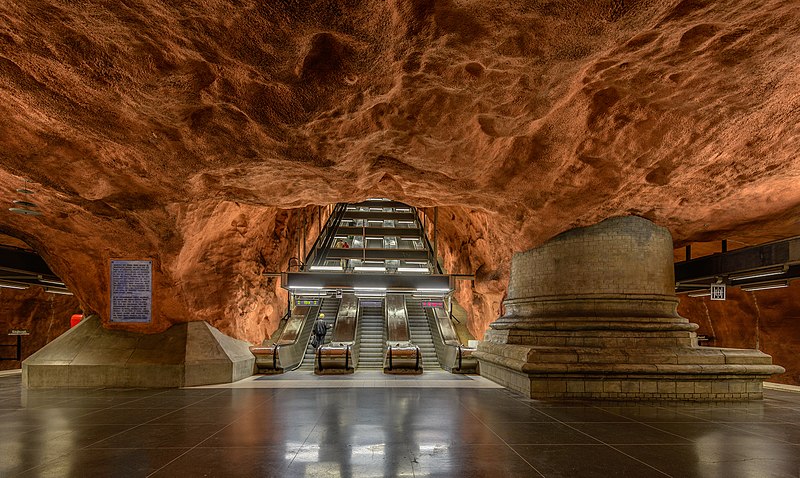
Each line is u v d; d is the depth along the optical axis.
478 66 4.55
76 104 5.16
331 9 3.58
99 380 9.10
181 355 9.36
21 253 10.62
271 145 5.92
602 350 7.84
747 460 4.35
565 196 7.83
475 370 12.05
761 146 6.31
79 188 7.09
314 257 17.52
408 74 4.62
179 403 7.25
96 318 10.10
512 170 7.21
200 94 4.90
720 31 4.11
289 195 8.14
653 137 6.14
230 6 3.56
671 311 8.60
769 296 15.12
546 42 4.08
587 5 3.62
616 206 8.18
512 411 6.57
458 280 18.91
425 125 5.66
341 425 5.65
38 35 4.06
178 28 3.87
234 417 6.15
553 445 4.79
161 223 8.52
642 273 8.47
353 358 13.00
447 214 18.47
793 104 5.45
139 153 6.23
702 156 6.52
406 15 3.73
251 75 4.47
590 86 5.21
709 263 10.70
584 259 8.65
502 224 9.60
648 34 4.12
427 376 11.43
